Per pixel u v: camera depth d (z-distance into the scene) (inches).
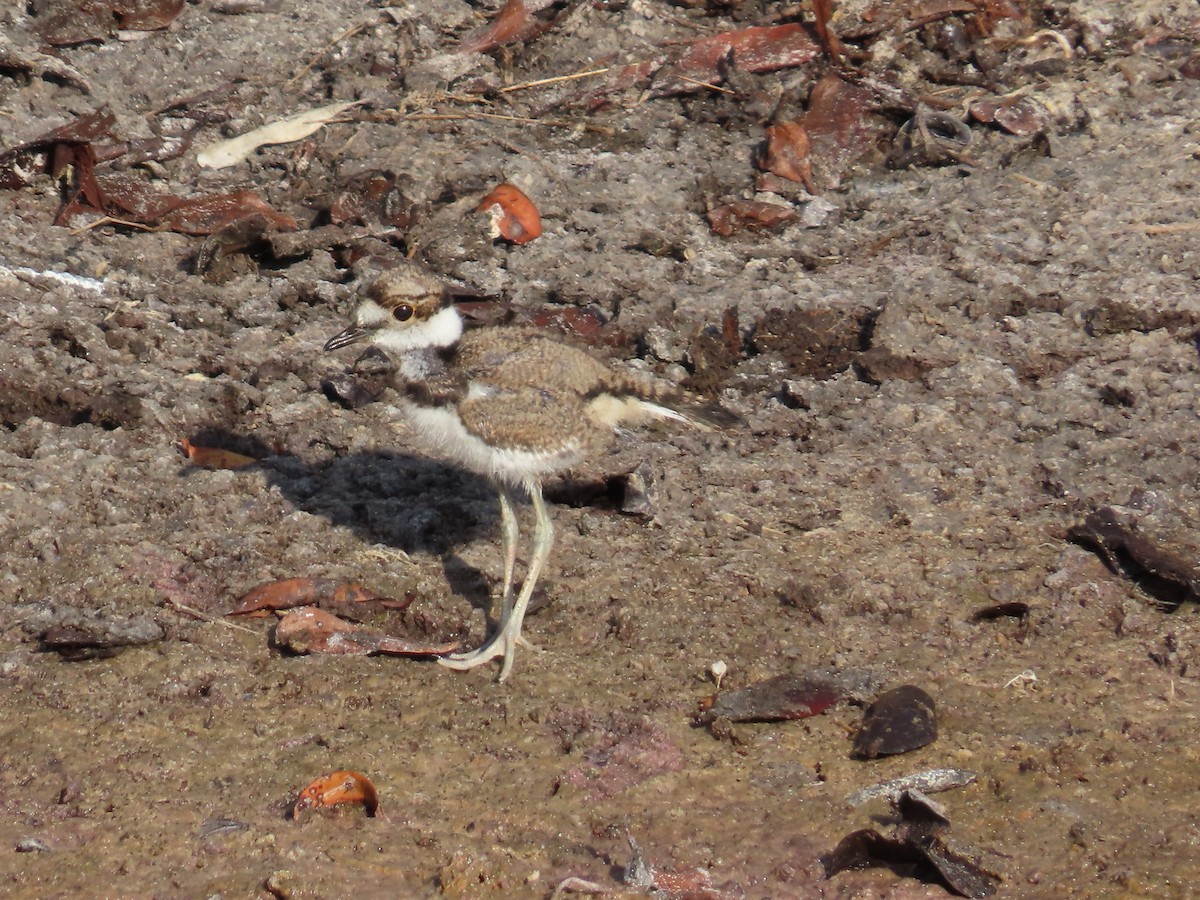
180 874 292.8
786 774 323.6
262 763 322.7
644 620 368.8
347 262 529.0
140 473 412.2
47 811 307.9
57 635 349.4
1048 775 321.1
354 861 297.3
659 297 509.7
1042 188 574.9
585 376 373.4
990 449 439.5
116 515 395.2
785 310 501.0
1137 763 324.8
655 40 658.2
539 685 348.8
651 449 437.7
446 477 426.6
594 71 640.4
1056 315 499.5
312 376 464.1
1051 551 395.5
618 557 392.8
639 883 291.4
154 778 317.4
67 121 570.6
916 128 599.2
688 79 633.0
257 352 474.3
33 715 333.1
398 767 322.3
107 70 604.4
